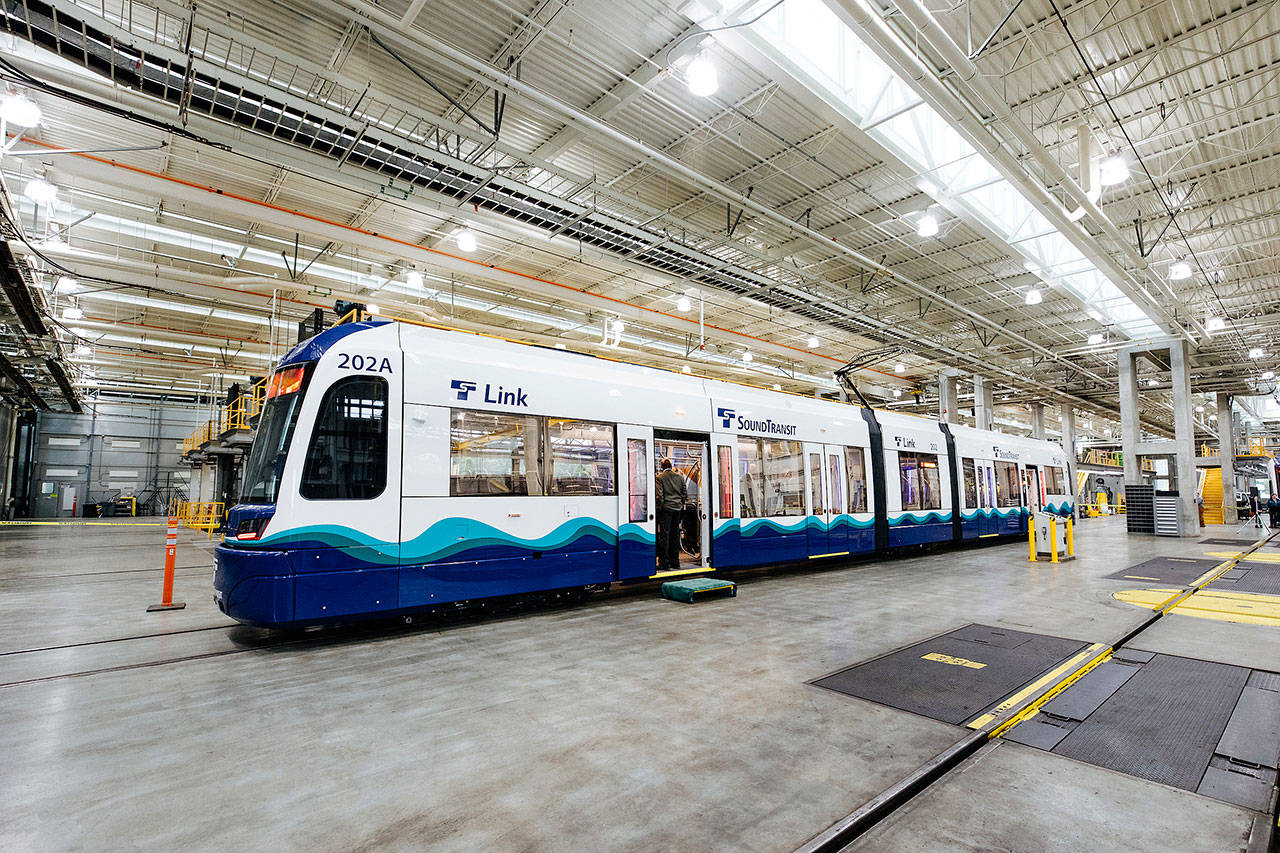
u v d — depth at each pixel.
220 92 7.24
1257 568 12.11
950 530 14.80
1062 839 2.75
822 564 12.84
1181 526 19.58
